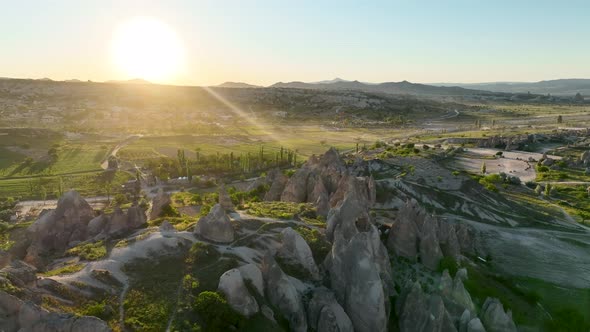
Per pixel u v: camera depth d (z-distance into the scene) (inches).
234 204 3457.2
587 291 2827.3
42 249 2438.5
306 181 3570.4
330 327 1882.4
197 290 1843.0
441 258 2630.4
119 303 1738.4
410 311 2148.1
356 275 2042.3
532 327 2367.1
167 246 2126.0
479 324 2117.4
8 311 1496.1
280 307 1932.8
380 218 3380.9
